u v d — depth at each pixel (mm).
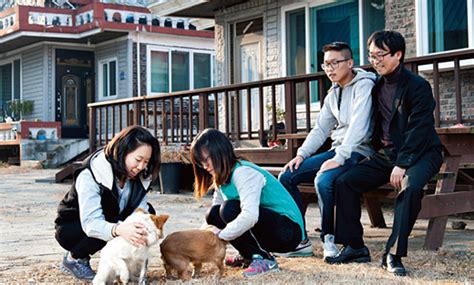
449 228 5816
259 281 3330
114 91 20109
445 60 5586
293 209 3766
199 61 20766
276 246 3725
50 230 5691
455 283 3305
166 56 20141
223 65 12602
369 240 4996
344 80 4273
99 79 20609
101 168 3375
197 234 3439
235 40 12461
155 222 3152
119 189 3447
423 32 8688
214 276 3451
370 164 3947
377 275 3480
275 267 3645
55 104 20453
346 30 10203
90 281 3543
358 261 3926
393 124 3875
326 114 4562
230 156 3531
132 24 19000
